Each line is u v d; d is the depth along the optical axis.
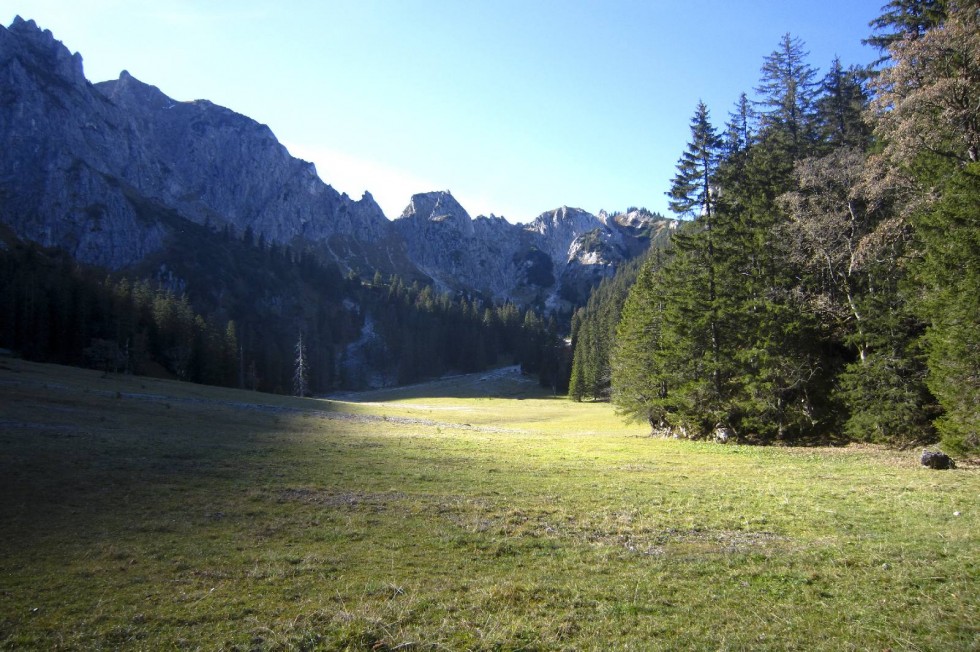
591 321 112.81
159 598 9.02
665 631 7.90
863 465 23.06
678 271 39.69
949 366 22.67
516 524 14.01
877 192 28.69
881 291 30.62
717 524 13.80
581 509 15.58
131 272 183.38
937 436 27.30
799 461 25.30
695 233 38.31
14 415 29.19
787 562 10.73
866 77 35.81
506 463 24.83
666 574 10.23
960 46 23.34
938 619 7.94
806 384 34.06
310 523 13.84
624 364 45.25
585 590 9.48
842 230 32.53
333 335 177.62
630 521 14.24
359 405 78.19
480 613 8.54
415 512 15.12
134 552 11.27
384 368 166.38
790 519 14.13
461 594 9.33
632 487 18.88
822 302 33.12
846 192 32.53
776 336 34.12
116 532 12.61
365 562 10.98
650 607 8.73
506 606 8.81
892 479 19.23
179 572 10.23
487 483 19.56
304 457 24.61
